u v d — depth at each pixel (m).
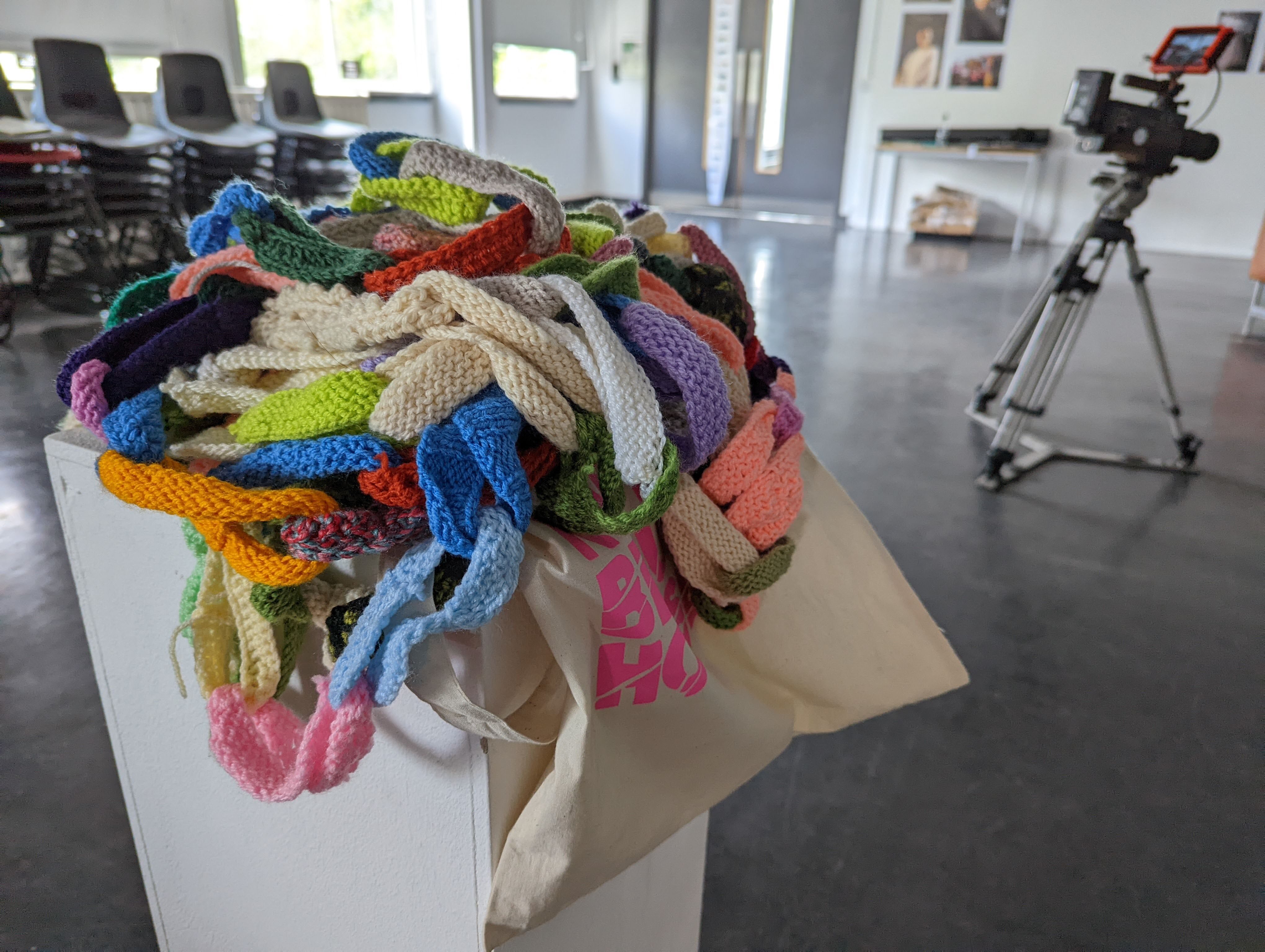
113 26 4.43
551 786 0.57
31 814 1.30
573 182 7.94
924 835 1.31
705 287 0.85
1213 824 1.33
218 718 0.58
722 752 0.74
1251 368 3.70
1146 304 2.50
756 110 7.41
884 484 2.53
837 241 6.58
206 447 0.56
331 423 0.52
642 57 7.54
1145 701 1.61
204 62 4.09
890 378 3.47
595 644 0.57
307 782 0.54
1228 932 1.15
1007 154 6.32
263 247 0.59
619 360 0.53
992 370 3.00
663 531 0.70
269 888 0.79
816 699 0.92
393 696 0.50
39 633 1.71
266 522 0.56
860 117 7.12
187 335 0.60
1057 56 6.40
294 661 0.64
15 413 2.68
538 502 0.58
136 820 0.88
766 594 0.85
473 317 0.53
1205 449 2.84
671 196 8.03
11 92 3.57
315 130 4.53
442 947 0.67
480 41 6.43
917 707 1.59
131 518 0.68
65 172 3.40
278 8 5.34
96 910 1.15
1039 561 2.11
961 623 1.85
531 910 0.59
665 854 0.89
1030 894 1.21
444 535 0.48
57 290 3.96
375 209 0.72
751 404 0.76
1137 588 2.00
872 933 1.15
